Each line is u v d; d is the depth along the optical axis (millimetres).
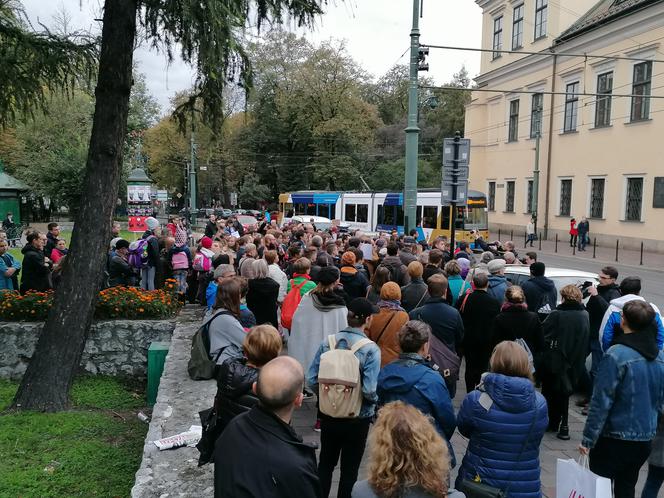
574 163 32438
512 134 38875
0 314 8031
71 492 4594
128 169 45906
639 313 3709
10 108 7523
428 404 3426
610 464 3730
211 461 3471
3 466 4961
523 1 36875
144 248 11445
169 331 8102
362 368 3768
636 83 28016
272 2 6332
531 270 7270
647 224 27391
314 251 8805
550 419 6035
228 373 3346
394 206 29422
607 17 29109
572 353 5648
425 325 3643
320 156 52750
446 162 10367
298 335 5285
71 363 6594
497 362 3252
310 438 5504
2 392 7109
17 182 35500
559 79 33656
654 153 26875
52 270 10062
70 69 7371
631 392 3635
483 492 2922
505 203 39500
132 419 6422
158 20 6422
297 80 48562
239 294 4734
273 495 2270
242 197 60188
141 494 3678
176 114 7762
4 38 7059
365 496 2199
